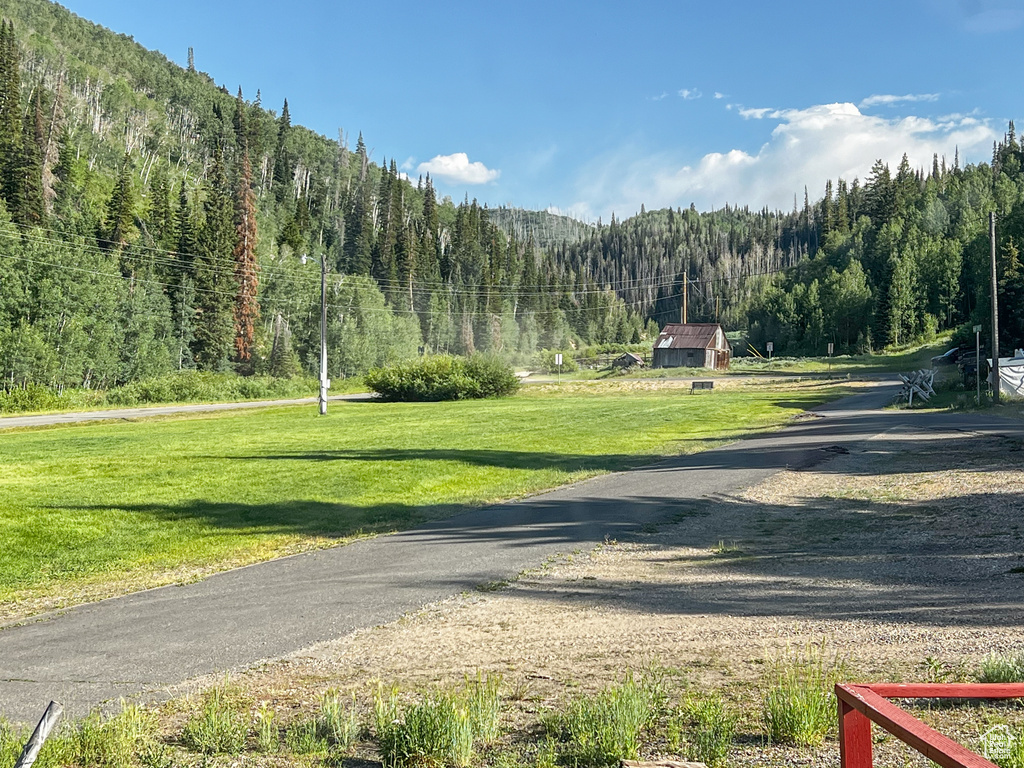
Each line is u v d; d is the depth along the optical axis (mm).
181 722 5391
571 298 177500
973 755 1831
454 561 11008
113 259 86312
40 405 51625
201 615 8766
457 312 143000
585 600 8586
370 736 4965
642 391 61250
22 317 70750
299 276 111312
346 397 64188
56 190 124625
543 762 4277
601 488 17250
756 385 62000
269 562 11672
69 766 4629
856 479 16578
